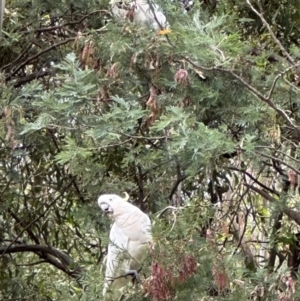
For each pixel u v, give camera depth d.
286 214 8.17
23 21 8.46
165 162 6.94
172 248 5.39
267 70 7.07
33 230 10.95
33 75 8.69
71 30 8.35
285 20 9.10
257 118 6.43
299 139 6.77
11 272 10.90
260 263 9.59
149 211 7.93
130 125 6.13
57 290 8.67
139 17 6.97
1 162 9.20
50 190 10.35
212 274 5.58
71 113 6.39
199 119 6.66
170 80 6.64
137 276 5.73
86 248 10.64
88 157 6.57
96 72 6.76
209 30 6.36
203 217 6.23
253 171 8.24
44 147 8.47
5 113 6.87
